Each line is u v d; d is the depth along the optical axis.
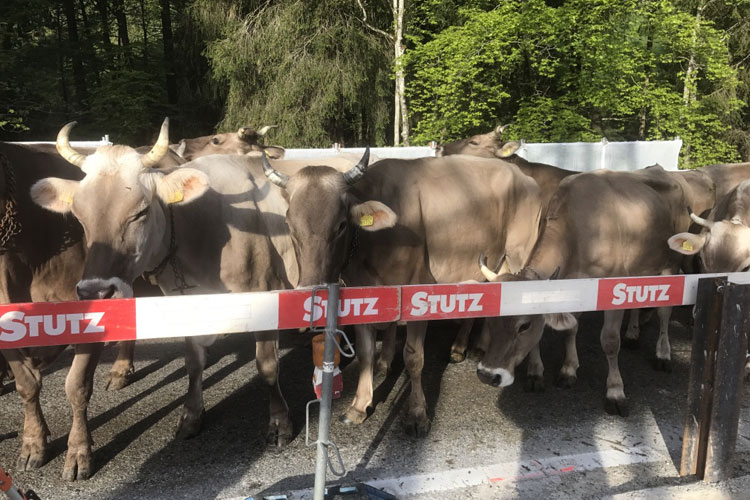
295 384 5.40
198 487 3.79
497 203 5.37
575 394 5.23
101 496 3.70
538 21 15.00
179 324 2.93
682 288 3.72
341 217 4.12
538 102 16.45
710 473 3.73
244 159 4.83
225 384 5.36
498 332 4.36
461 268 5.22
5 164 3.82
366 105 18.94
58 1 21.25
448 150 9.84
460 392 5.25
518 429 4.59
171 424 4.63
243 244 4.38
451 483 3.82
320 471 3.11
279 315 3.08
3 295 3.93
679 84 20.66
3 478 2.51
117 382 5.25
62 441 4.35
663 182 5.86
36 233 4.06
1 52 18.00
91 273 3.48
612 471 3.99
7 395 5.14
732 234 5.29
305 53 18.05
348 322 3.15
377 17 19.44
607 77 16.00
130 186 3.62
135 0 25.14
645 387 5.39
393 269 4.66
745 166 8.23
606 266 5.09
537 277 4.39
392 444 4.35
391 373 5.68
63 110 21.36
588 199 5.10
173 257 4.19
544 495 3.70
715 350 3.61
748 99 21.64
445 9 18.34
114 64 20.53
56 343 2.75
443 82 16.05
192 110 21.78
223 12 18.83
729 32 21.11
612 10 15.86
